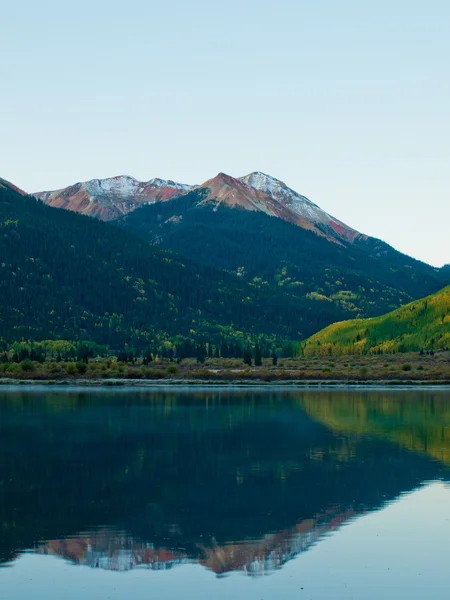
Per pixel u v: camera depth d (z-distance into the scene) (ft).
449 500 152.97
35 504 151.12
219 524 137.59
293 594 105.91
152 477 175.83
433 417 293.64
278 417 295.48
